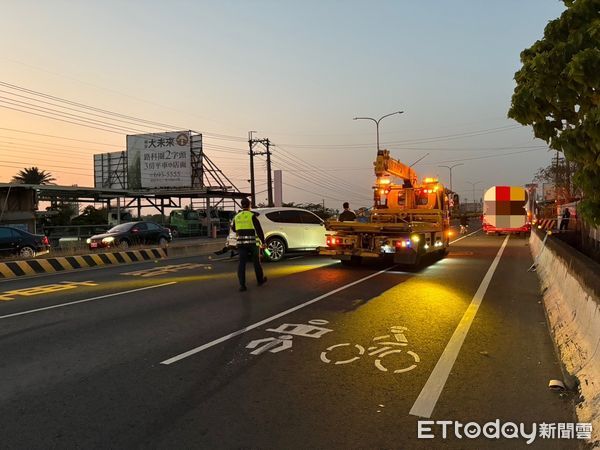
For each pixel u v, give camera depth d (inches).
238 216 381.4
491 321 268.5
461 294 353.4
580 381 165.8
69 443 135.6
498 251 732.0
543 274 408.5
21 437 139.1
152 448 132.4
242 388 173.2
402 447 131.7
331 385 174.9
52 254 638.5
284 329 252.5
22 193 1259.8
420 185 617.3
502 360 201.2
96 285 419.5
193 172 1935.3
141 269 540.4
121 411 155.6
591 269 204.5
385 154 539.8
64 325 270.5
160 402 162.1
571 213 830.5
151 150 1942.7
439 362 198.7
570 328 216.7
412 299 333.7
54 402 163.0
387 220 624.1
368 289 375.9
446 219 642.2
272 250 587.8
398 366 194.1
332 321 269.4
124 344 230.4
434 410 154.0
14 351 221.8
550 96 118.7
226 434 139.6
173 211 1784.0
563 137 119.6
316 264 557.6
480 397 163.6
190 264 581.3
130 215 1841.8
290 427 143.5
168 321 275.0
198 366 197.2
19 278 490.9
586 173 120.8
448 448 130.9
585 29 115.6
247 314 289.3
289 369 191.9
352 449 130.7
